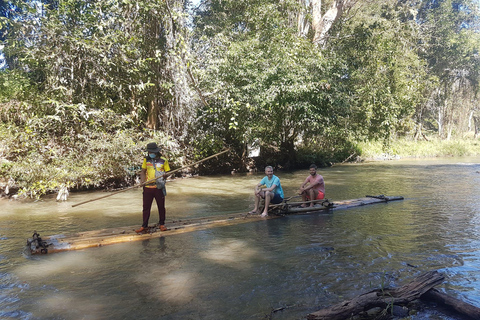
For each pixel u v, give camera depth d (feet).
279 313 11.93
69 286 14.05
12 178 34.91
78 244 18.81
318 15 64.23
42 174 33.88
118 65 40.34
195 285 14.06
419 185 42.80
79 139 39.19
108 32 39.93
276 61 43.98
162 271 15.49
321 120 50.83
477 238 19.97
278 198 26.50
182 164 49.88
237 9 54.29
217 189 40.29
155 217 26.16
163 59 44.83
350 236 20.61
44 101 36.83
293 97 45.34
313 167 28.66
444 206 29.35
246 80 44.29
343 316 11.34
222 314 11.86
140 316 11.75
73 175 35.42
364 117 55.77
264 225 23.40
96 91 41.78
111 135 39.60
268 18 48.24
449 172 57.16
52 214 27.32
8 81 40.37
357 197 35.01
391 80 55.98
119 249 18.56
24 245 19.40
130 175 41.63
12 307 12.38
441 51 99.66
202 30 52.34
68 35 38.45
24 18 39.29
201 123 51.85
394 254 17.43
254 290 13.61
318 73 47.73
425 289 12.75
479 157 92.79
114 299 12.94
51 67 38.55
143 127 45.83
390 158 87.35
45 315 11.85
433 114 141.38
